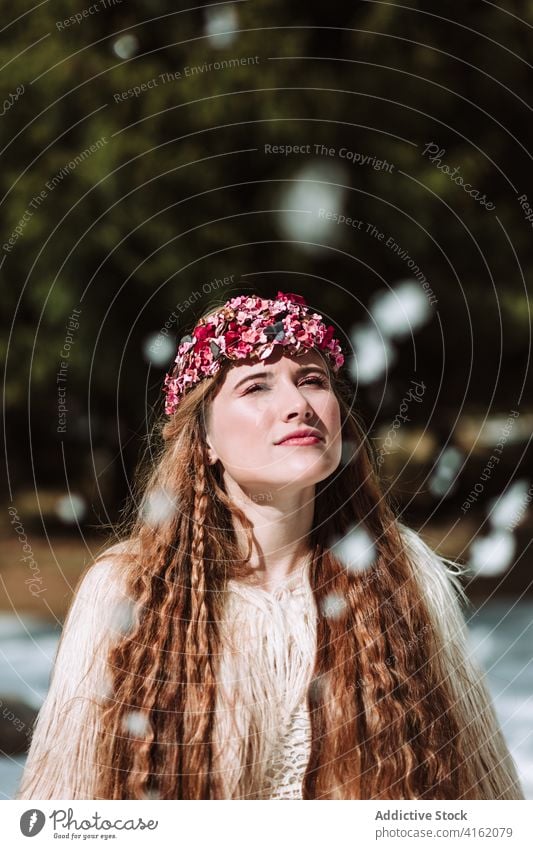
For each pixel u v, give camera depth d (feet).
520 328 26.27
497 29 25.95
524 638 14.88
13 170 24.06
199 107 23.35
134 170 23.30
